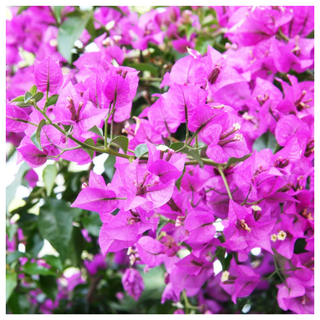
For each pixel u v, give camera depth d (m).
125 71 0.39
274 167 0.42
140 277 0.64
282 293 0.47
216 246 0.44
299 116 0.48
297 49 0.53
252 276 0.46
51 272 0.61
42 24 0.70
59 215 0.62
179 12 0.66
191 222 0.41
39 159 0.39
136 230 0.37
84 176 0.66
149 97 0.65
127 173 0.36
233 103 0.53
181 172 0.36
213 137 0.39
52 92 0.37
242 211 0.40
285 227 0.46
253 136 0.52
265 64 0.54
